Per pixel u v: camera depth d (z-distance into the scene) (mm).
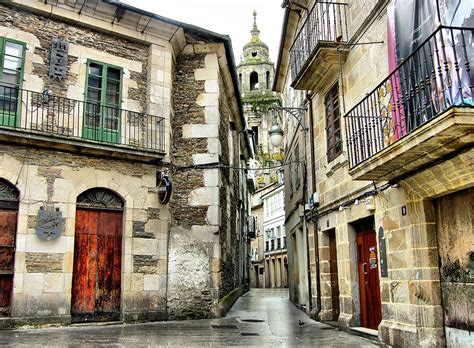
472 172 5926
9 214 9820
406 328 7328
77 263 10516
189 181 12773
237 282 21156
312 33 11211
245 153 26375
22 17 10562
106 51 11617
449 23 6059
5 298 9516
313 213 12266
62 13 10945
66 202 10359
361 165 7199
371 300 9086
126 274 10898
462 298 6492
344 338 8695
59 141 10141
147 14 11758
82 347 7281
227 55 13930
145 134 11719
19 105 10156
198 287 11977
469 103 5230
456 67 5086
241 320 11781
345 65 9781
